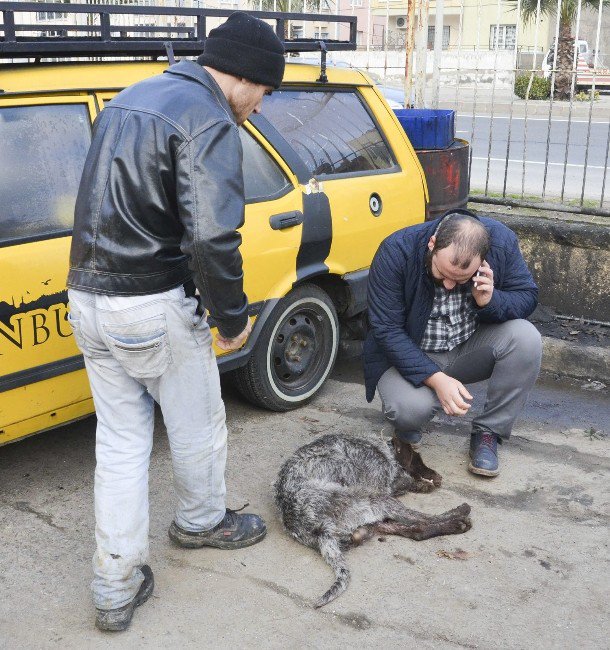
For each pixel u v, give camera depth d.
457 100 6.93
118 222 2.51
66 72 3.48
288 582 3.06
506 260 3.71
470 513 3.56
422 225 3.63
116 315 2.56
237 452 4.08
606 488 3.78
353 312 4.72
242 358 4.09
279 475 3.50
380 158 4.87
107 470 2.73
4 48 3.19
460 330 3.77
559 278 5.61
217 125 2.50
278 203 4.10
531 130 13.98
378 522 3.39
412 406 3.66
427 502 3.65
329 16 4.62
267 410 4.54
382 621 2.85
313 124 4.52
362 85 4.93
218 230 2.44
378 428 4.37
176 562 3.17
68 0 5.67
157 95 2.54
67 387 3.42
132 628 2.80
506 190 7.03
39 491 3.67
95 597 2.75
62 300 3.33
